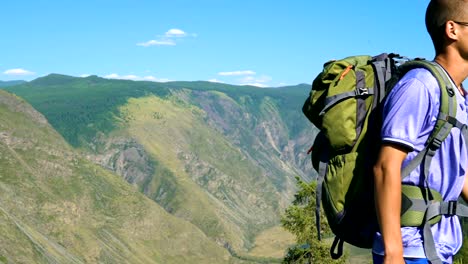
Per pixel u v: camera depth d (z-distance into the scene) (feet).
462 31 10.09
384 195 9.70
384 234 9.58
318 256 88.63
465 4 9.98
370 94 10.55
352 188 10.50
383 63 10.78
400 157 9.75
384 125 9.93
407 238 9.98
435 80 9.89
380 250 10.28
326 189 10.86
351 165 10.53
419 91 9.82
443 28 10.27
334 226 10.84
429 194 10.00
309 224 90.22
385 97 10.46
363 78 10.69
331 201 10.69
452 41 10.24
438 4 10.30
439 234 10.11
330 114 10.71
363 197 10.48
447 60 10.35
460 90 10.76
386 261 9.50
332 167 10.84
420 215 9.95
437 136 9.89
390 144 9.77
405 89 9.91
